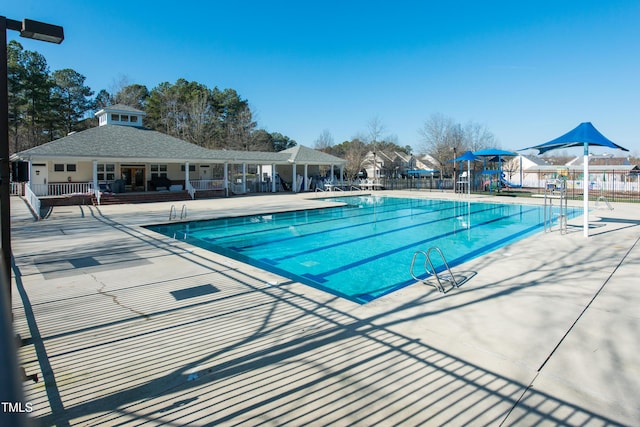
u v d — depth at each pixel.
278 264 9.95
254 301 5.57
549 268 7.24
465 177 36.78
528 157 63.78
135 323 4.79
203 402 3.17
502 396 3.19
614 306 5.17
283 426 2.87
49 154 21.34
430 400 3.16
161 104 53.69
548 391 3.24
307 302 5.51
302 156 35.50
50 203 20.44
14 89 40.03
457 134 48.28
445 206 23.36
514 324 4.62
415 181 42.84
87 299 5.71
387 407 3.08
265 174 37.53
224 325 4.71
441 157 47.31
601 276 6.64
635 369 3.56
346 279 8.59
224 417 2.99
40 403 3.17
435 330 4.48
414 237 13.66
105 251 9.26
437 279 6.05
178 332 4.52
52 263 8.04
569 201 23.00
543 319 4.76
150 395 3.28
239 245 12.34
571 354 3.86
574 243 9.66
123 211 18.42
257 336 4.39
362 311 5.13
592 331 4.38
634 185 36.53
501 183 37.81
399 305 5.34
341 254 11.08
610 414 2.94
